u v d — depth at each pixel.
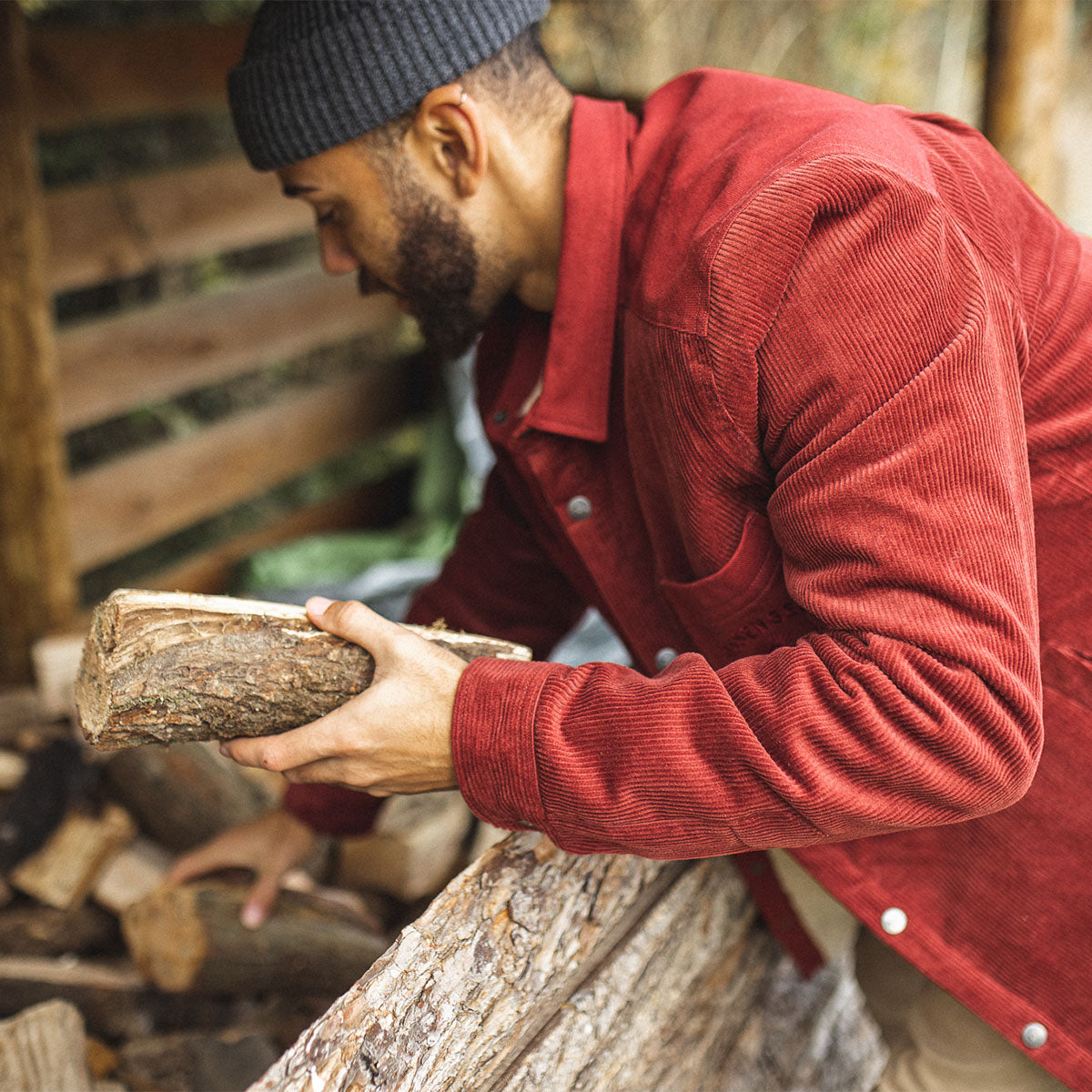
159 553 3.56
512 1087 1.14
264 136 1.10
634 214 1.09
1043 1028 1.13
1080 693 1.08
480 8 1.06
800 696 0.88
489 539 1.56
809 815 0.88
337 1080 0.96
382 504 4.06
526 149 1.13
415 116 1.08
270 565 3.41
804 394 0.91
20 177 2.32
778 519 0.95
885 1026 1.52
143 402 3.06
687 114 1.10
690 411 0.96
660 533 1.13
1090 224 4.86
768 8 4.82
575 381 1.12
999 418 0.90
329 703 1.02
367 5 1.03
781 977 1.72
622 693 0.93
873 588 0.88
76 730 1.98
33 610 2.58
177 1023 1.73
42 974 1.73
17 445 2.46
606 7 4.43
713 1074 1.53
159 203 2.98
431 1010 1.04
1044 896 1.11
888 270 0.89
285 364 4.00
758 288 0.90
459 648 1.10
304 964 1.64
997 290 0.96
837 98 1.04
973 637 0.85
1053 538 1.08
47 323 2.45
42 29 2.61
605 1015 1.23
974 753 0.85
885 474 0.87
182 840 1.90
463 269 1.18
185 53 2.96
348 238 1.19
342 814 1.56
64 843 1.84
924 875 1.15
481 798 0.96
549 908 1.15
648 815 0.92
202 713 0.99
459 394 3.79
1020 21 2.29
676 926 1.34
